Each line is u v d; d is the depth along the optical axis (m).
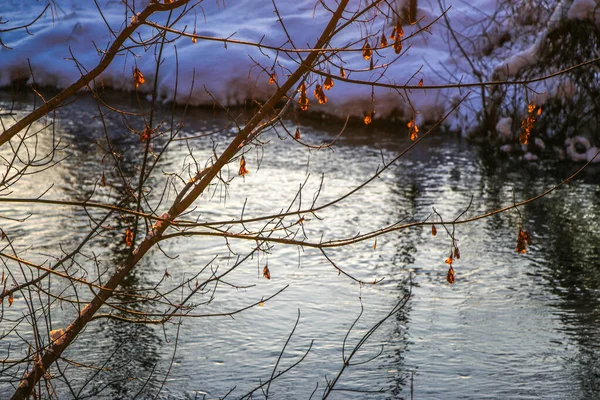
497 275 8.55
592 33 14.07
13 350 6.42
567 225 10.41
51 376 3.83
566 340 6.95
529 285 8.27
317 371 6.36
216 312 7.44
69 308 7.31
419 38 19.16
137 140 15.17
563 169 13.59
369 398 5.96
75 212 10.31
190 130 16.28
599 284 8.27
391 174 13.18
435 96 16.88
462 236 9.91
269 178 12.70
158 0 3.61
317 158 14.27
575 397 5.97
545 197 11.82
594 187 12.43
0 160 13.09
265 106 3.81
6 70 20.83
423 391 6.04
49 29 21.73
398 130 16.80
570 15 14.01
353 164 13.88
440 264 8.91
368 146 15.34
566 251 9.35
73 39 21.64
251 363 6.49
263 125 3.86
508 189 12.30
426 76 17.36
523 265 8.88
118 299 7.60
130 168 12.98
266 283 8.21
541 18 16.70
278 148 14.99
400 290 8.10
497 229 10.21
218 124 16.97
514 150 14.62
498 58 17.70
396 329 7.16
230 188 11.96
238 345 6.78
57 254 8.70
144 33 22.11
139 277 8.21
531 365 6.48
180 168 13.09
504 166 13.80
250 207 10.98
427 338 6.97
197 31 21.53
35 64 20.84
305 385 6.14
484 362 6.52
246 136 3.89
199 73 18.97
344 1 3.59
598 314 7.50
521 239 3.40
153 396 5.92
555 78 14.45
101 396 5.84
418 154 14.64
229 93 18.78
